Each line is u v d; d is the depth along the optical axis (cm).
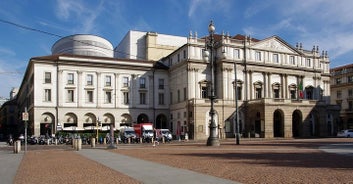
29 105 7625
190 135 6631
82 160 2316
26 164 2153
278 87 7519
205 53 3609
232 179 1338
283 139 5872
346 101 10631
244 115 7050
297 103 6894
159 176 1473
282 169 1605
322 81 8238
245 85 7144
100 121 6850
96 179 1427
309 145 3697
